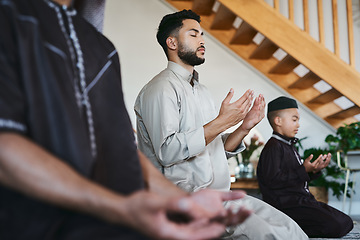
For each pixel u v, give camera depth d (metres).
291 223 1.69
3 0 0.46
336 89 3.94
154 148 1.77
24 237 0.42
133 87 4.60
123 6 4.71
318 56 3.94
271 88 4.73
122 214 0.37
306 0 4.08
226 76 4.73
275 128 3.14
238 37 4.41
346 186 4.38
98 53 0.58
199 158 1.79
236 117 1.73
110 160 0.54
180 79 1.94
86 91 0.53
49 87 0.46
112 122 0.56
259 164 3.01
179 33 2.01
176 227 0.37
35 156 0.39
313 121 4.79
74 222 0.43
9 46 0.44
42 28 0.50
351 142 4.25
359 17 4.92
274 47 4.28
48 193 0.38
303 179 2.85
